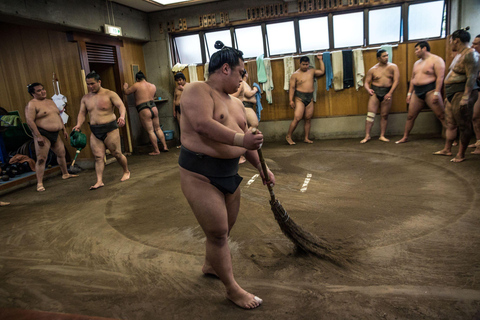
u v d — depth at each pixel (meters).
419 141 5.70
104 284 2.12
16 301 1.98
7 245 2.84
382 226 2.68
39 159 4.60
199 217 1.67
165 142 6.94
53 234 3.02
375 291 1.82
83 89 5.74
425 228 2.58
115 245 2.70
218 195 1.69
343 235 2.57
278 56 7.12
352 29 6.54
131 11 6.80
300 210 3.16
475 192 3.24
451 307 1.65
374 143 5.93
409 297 1.75
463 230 2.49
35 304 1.93
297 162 5.08
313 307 1.73
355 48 6.61
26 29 5.77
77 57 5.65
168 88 7.60
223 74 1.63
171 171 5.16
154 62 7.57
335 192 3.62
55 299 1.97
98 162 4.54
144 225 3.10
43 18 4.77
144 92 6.42
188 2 6.70
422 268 2.03
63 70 5.77
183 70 7.31
